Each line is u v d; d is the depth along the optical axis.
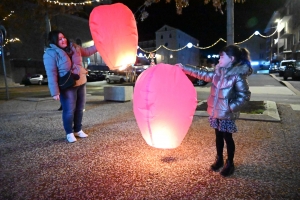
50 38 3.97
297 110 6.46
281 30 38.31
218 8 6.52
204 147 3.80
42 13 11.09
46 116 6.73
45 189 2.65
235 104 2.58
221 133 2.87
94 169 3.12
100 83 24.66
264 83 17.17
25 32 28.58
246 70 2.57
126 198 2.42
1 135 4.86
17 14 13.32
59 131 5.06
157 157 3.45
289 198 2.32
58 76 3.97
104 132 4.86
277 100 9.23
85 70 4.40
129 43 3.20
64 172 3.06
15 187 2.71
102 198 2.44
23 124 5.80
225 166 2.85
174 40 43.56
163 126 2.47
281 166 3.02
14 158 3.58
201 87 15.89
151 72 2.48
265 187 2.53
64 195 2.52
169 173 2.93
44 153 3.75
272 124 4.98
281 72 21.23
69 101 4.15
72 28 33.81
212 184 2.63
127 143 4.12
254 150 3.60
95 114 6.80
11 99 11.39
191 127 4.98
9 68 26.86
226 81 2.62
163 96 2.38
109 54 3.22
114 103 8.92
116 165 3.22
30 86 24.59
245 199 2.32
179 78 2.49
